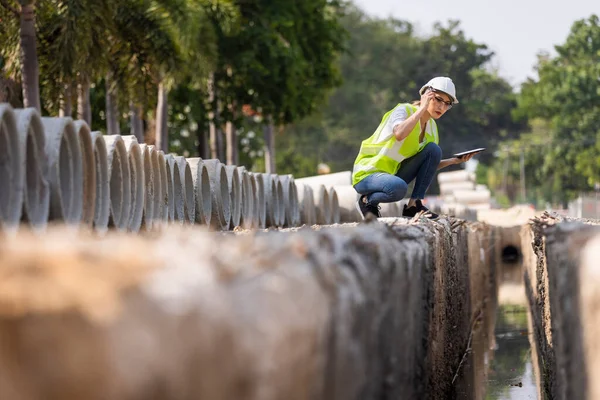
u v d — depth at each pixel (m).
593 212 133.38
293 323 4.98
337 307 5.88
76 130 12.38
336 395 5.89
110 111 43.66
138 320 3.91
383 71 145.88
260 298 4.82
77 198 12.55
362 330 6.66
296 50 57.31
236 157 65.69
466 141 170.25
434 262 13.86
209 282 4.55
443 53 161.75
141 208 15.71
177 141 77.94
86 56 32.38
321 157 143.62
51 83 33.31
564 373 9.63
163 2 37.00
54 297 3.83
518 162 180.75
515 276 59.50
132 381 3.78
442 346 15.91
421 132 18.67
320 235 7.13
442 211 42.06
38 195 11.43
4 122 10.31
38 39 33.34
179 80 38.00
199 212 19.59
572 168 154.12
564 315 9.46
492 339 27.33
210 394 4.20
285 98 56.97
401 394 9.03
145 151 16.30
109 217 14.61
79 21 31.58
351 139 140.25
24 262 4.23
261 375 4.61
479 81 167.50
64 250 4.52
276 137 130.50
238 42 55.19
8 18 32.34
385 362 7.94
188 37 37.28
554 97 148.50
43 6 32.44
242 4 56.16
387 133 18.56
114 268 4.30
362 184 18.75
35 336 3.76
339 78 64.50
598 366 6.83
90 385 3.72
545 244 15.12
